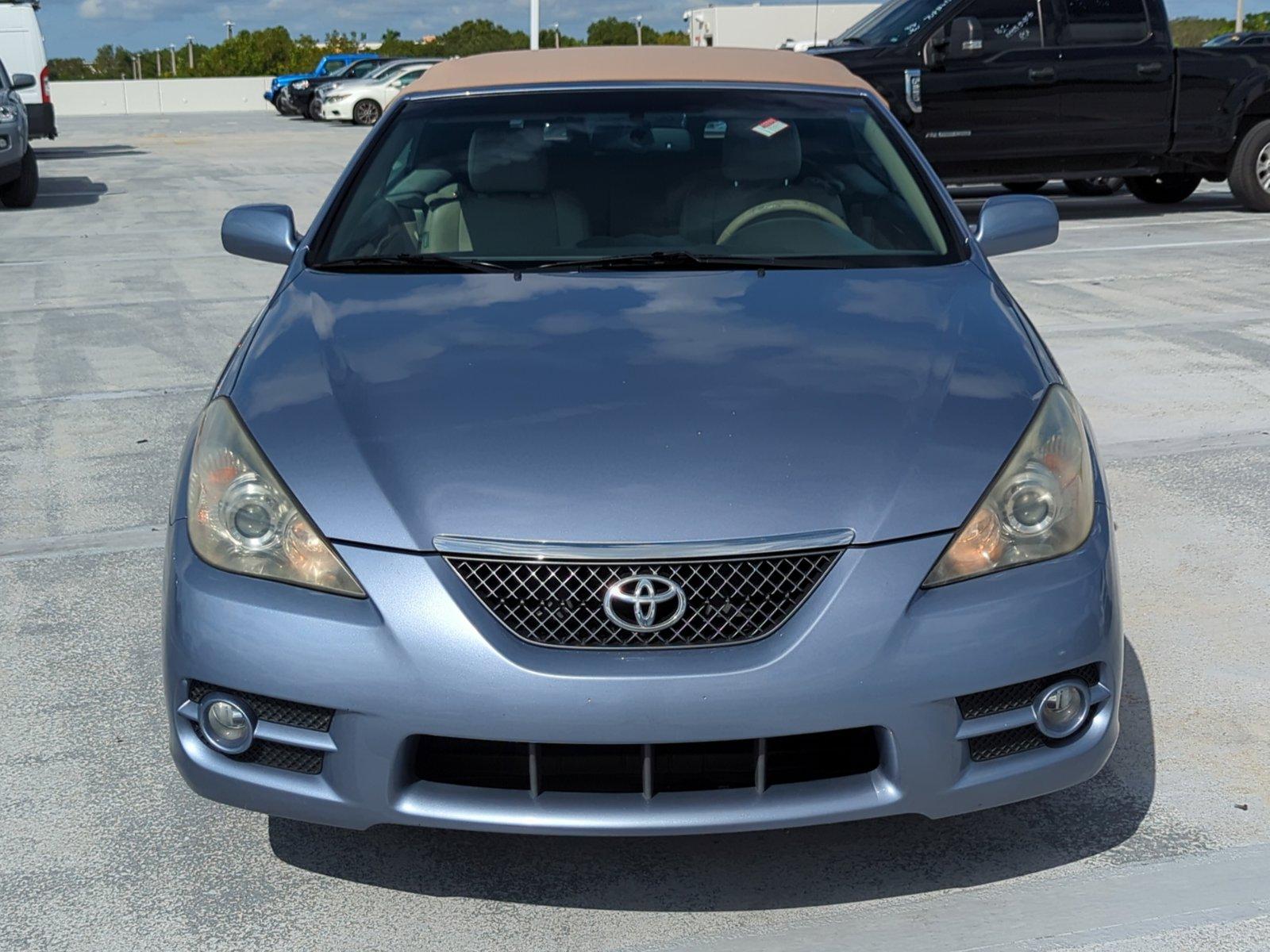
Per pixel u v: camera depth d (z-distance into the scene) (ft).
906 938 6.79
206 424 7.59
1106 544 6.99
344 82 95.14
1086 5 32.65
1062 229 32.81
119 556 12.36
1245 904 6.98
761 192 10.38
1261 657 9.95
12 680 9.90
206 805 8.20
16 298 25.67
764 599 6.44
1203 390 17.29
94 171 55.57
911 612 6.44
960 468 6.85
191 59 271.49
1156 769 8.39
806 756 6.57
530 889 7.29
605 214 10.18
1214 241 30.07
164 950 6.82
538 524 6.53
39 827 7.97
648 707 6.23
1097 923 6.86
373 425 7.22
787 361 7.75
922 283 9.14
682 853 7.58
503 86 11.62
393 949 6.81
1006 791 6.73
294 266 10.00
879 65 31.81
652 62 12.10
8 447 15.80
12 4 53.31
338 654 6.43
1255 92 33.55
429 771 6.62
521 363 7.77
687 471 6.75
